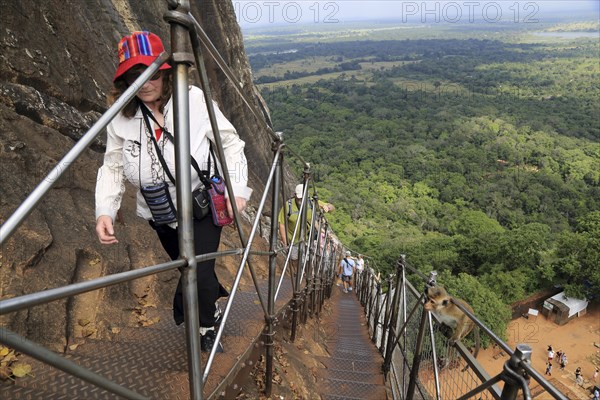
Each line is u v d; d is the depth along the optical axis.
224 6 16.61
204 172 2.04
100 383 1.06
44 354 0.88
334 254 11.57
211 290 2.29
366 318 8.62
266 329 2.99
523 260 28.22
